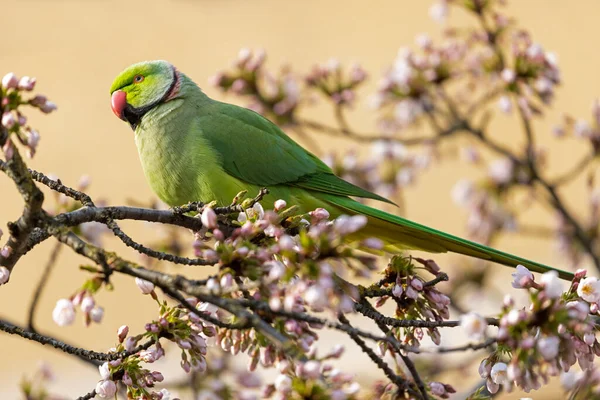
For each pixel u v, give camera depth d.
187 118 8.91
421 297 5.75
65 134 19.19
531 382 4.67
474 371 10.55
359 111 18.28
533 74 9.69
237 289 4.52
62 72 21.05
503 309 4.89
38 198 4.82
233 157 8.80
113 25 22.97
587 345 4.99
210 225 5.20
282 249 4.60
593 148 10.30
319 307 4.57
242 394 7.80
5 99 4.76
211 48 21.64
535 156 10.74
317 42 21.62
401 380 5.75
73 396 12.65
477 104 10.59
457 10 21.77
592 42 20.00
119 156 18.62
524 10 21.75
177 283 4.55
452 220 17.11
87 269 4.75
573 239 10.91
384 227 8.23
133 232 14.31
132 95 9.08
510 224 10.74
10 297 16.08
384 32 21.75
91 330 15.19
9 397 13.64
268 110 10.72
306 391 4.39
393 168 11.23
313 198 9.00
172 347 10.77
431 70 10.61
